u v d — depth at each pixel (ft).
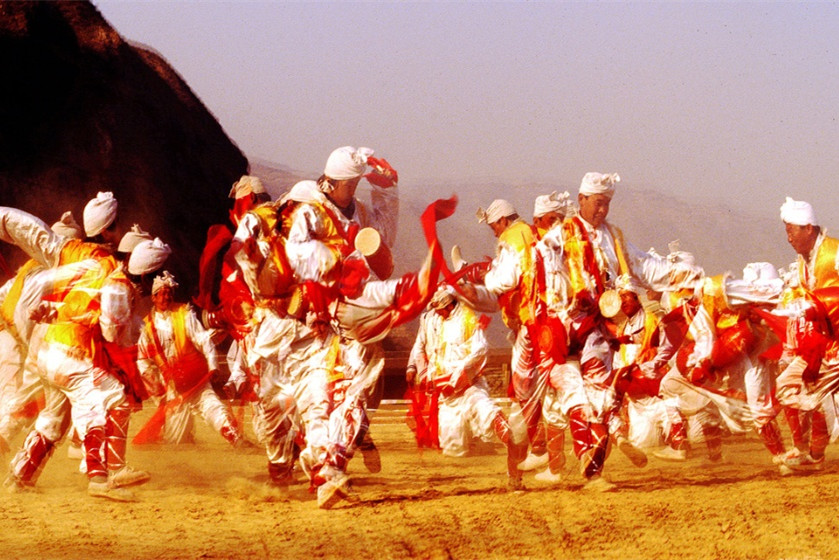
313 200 25.59
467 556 20.01
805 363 30.66
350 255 25.31
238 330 27.17
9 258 68.74
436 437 35.88
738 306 31.42
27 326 27.66
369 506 24.88
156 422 36.96
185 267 94.38
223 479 29.84
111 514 24.27
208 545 20.99
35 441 27.25
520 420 26.63
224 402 37.88
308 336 25.43
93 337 26.78
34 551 20.52
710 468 32.09
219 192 108.47
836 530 21.22
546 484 27.73
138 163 97.45
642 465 31.19
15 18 90.68
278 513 24.27
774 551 19.84
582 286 26.32
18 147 88.17
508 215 30.86
